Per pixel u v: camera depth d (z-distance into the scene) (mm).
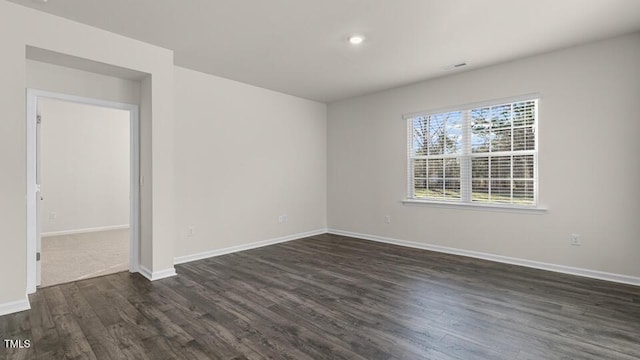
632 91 3254
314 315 2623
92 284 3357
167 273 3596
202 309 2738
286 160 5488
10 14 2602
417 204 4930
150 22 2934
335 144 6051
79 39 2941
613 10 2742
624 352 2066
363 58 3834
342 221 5984
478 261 4180
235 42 3365
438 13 2777
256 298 2980
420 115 4844
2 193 2586
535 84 3807
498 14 2805
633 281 3279
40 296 3018
